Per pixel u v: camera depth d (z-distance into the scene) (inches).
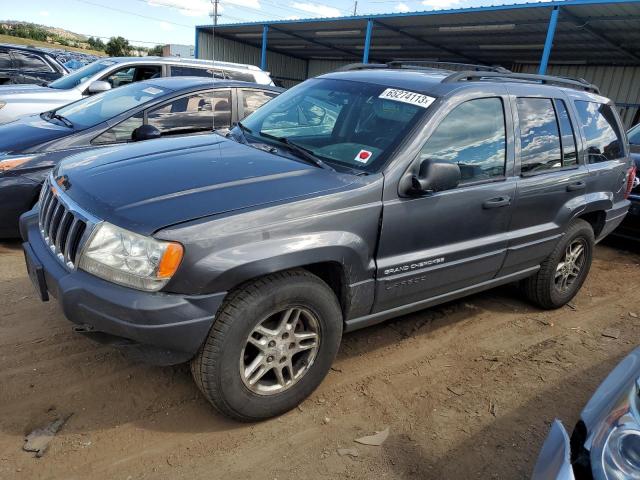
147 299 94.2
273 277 105.5
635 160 255.0
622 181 194.1
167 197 103.3
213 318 98.6
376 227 118.0
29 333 138.6
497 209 143.9
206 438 107.8
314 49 1133.1
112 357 131.2
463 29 714.8
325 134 140.3
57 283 102.2
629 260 255.0
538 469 74.2
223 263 97.0
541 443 115.6
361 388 129.5
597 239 194.4
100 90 308.0
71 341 136.5
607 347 162.2
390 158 121.6
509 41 755.4
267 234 102.2
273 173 116.6
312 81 166.2
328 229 110.2
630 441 66.6
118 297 94.8
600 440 69.5
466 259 139.7
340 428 114.5
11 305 152.5
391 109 135.1
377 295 123.5
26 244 120.9
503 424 120.7
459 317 173.9
